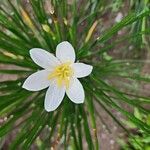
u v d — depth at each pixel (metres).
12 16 0.21
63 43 0.16
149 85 0.29
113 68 0.24
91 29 0.19
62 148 0.29
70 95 0.17
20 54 0.18
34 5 0.18
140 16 0.17
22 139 0.17
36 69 0.18
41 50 0.16
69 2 0.27
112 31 0.17
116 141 0.30
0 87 0.19
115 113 0.30
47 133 0.29
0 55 0.17
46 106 0.17
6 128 0.17
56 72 0.17
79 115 0.18
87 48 0.18
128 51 0.29
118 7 0.28
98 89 0.18
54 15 0.17
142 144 0.27
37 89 0.17
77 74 0.17
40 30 0.20
